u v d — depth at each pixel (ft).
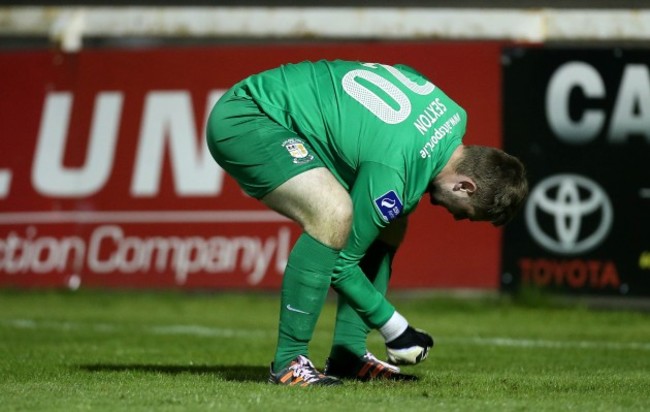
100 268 145.79
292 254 54.34
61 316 126.93
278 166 53.93
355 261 54.65
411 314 132.26
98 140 148.36
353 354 61.31
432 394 52.75
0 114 152.15
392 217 54.08
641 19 147.23
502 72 135.44
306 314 54.75
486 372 71.26
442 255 135.13
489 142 135.03
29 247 148.36
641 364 82.02
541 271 132.77
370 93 55.52
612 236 130.82
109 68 149.59
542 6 159.53
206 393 51.57
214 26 161.68
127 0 174.19
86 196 147.43
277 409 45.98
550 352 93.76
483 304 135.33
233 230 141.69
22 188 149.59
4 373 65.98
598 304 131.23
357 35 157.28
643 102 131.44
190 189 143.84
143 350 89.92
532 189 133.08
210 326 117.80
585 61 133.28
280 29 159.94
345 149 54.80
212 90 145.59
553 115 133.39
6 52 153.28
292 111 55.83
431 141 54.70
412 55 138.31
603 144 131.95
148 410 45.88
